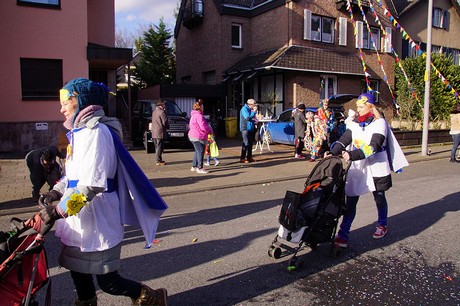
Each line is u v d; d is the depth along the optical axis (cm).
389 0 2475
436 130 1711
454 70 2080
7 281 244
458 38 2928
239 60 2302
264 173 1040
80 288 291
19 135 1418
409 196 785
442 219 627
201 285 402
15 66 1407
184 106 2103
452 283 407
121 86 3203
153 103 1590
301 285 403
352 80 2203
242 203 744
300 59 1969
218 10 2248
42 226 246
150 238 292
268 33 2184
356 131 500
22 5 1398
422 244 518
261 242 529
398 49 2509
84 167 248
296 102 1973
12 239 251
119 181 282
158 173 1027
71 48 1475
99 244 264
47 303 285
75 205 240
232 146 1631
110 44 1922
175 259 470
